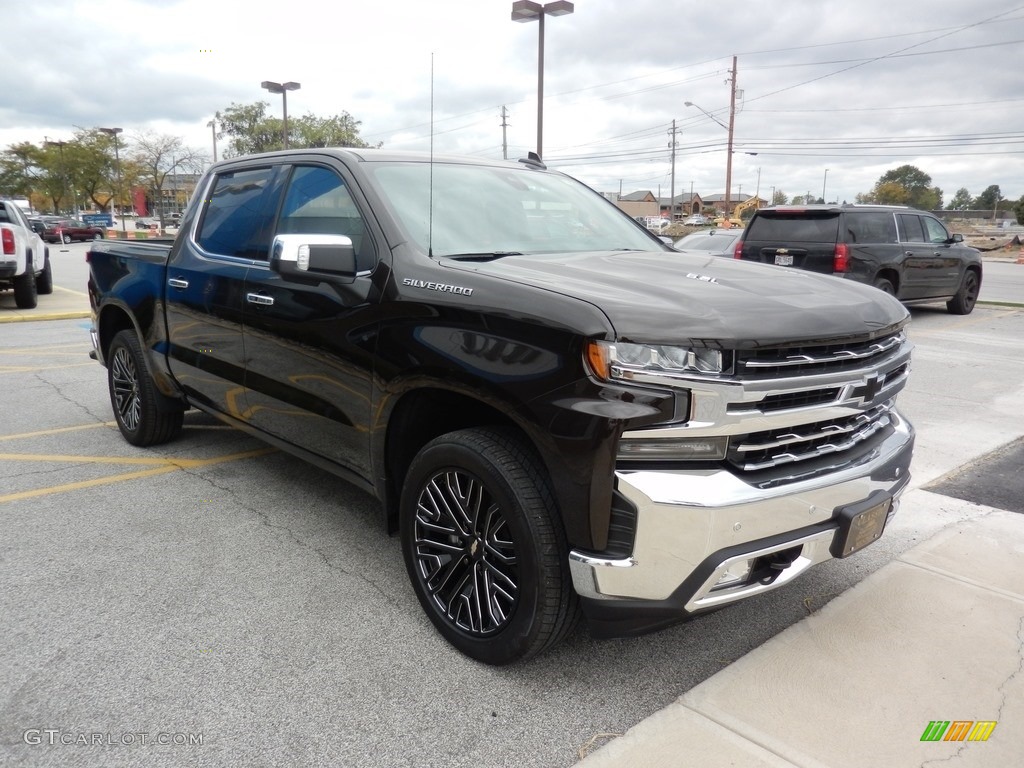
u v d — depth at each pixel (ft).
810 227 37.17
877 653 9.75
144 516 13.66
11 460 16.66
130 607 10.54
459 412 10.23
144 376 16.46
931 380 26.11
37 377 25.25
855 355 8.86
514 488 8.55
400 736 8.12
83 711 8.38
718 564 7.84
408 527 10.12
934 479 16.06
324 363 11.12
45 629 9.95
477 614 9.41
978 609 10.84
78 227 155.84
